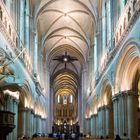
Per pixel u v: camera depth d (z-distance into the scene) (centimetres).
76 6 3819
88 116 4706
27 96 2906
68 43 4944
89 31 4303
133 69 2161
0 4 1888
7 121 1655
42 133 4322
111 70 2591
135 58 2033
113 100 2450
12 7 2373
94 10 3562
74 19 4150
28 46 3072
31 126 3127
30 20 3372
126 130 2205
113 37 2597
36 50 3744
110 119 3038
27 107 2939
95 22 3625
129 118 2192
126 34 2041
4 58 1792
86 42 4450
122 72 2244
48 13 3953
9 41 2067
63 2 3725
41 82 4400
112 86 2539
